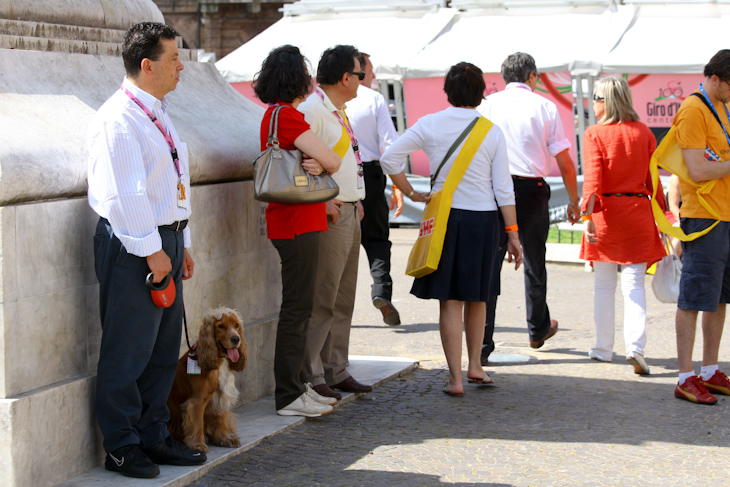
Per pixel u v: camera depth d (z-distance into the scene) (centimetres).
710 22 1395
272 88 451
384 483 388
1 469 340
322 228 460
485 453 432
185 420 404
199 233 460
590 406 520
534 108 629
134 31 365
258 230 518
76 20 458
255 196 444
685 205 539
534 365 632
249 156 504
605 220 607
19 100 387
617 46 1370
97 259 371
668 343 698
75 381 374
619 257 604
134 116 359
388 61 1449
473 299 530
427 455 428
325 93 499
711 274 525
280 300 549
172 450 394
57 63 428
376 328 776
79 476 376
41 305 358
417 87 1443
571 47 1389
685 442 452
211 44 2453
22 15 424
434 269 525
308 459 420
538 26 1476
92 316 390
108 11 483
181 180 381
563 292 935
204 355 400
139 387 393
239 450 424
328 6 1666
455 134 528
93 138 356
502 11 1542
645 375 598
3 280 338
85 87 435
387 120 684
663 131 1341
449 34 1518
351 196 498
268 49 1596
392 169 543
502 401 532
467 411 509
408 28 1570
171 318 384
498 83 1407
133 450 375
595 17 1462
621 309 849
